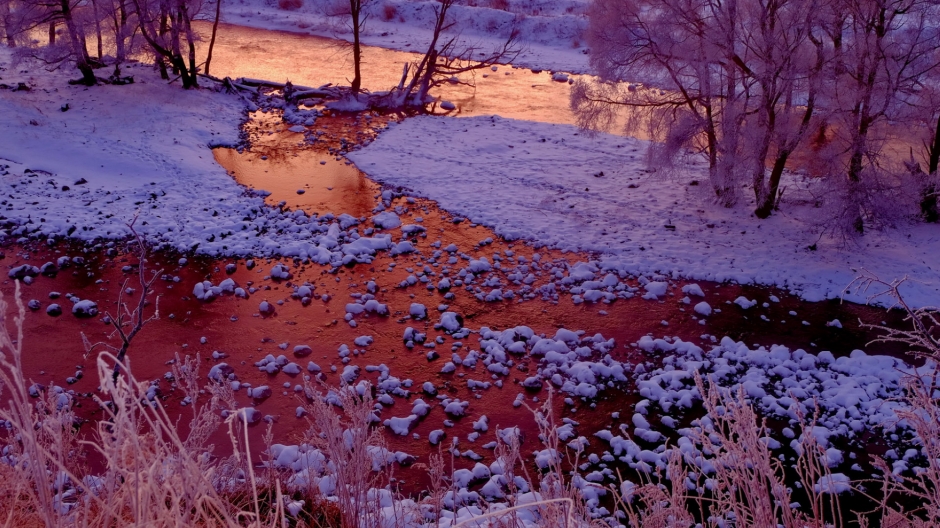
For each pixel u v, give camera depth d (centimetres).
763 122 1448
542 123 2236
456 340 1069
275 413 874
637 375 989
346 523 413
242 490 442
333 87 2547
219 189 1633
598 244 1404
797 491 758
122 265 1243
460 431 865
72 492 339
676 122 1535
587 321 1138
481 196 1642
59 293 1137
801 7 1337
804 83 1380
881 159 1454
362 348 1039
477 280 1265
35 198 1478
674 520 322
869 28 1321
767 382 969
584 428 876
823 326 1134
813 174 1424
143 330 1051
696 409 910
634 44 1538
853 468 777
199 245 1325
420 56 3231
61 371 934
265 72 2811
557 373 990
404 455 793
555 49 3447
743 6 1446
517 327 1095
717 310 1173
